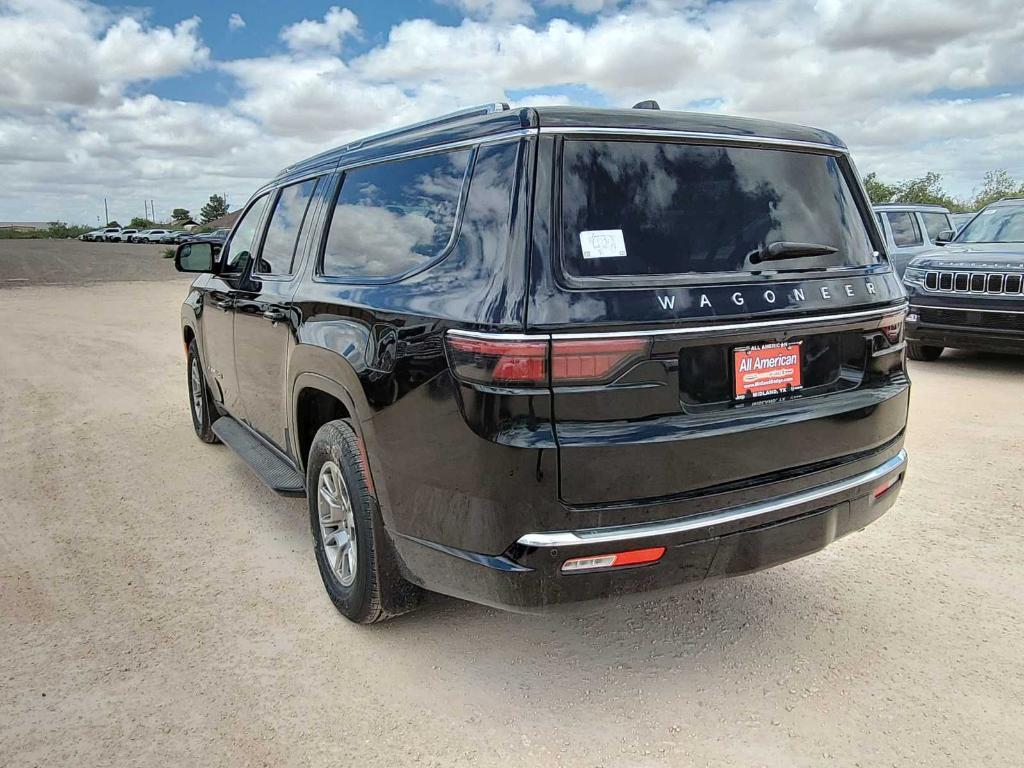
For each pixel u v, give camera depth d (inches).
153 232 2876.5
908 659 119.0
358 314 117.6
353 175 138.5
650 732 103.3
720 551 100.7
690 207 103.7
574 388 90.9
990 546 157.6
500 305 92.0
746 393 102.5
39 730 104.4
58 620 133.8
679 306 96.0
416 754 99.5
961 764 96.0
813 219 114.7
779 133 115.1
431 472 101.0
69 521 179.3
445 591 106.3
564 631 129.4
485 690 113.2
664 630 129.3
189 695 112.3
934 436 231.8
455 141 110.1
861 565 150.9
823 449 108.6
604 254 95.9
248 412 185.5
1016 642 123.0
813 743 100.4
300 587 146.1
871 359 116.8
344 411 137.6
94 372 366.6
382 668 119.0
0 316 631.2
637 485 94.1
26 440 247.8
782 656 120.6
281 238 164.6
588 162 98.4
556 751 99.8
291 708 109.2
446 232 107.0
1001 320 298.2
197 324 218.1
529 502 91.3
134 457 228.4
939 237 374.3
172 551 162.7
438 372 98.1
